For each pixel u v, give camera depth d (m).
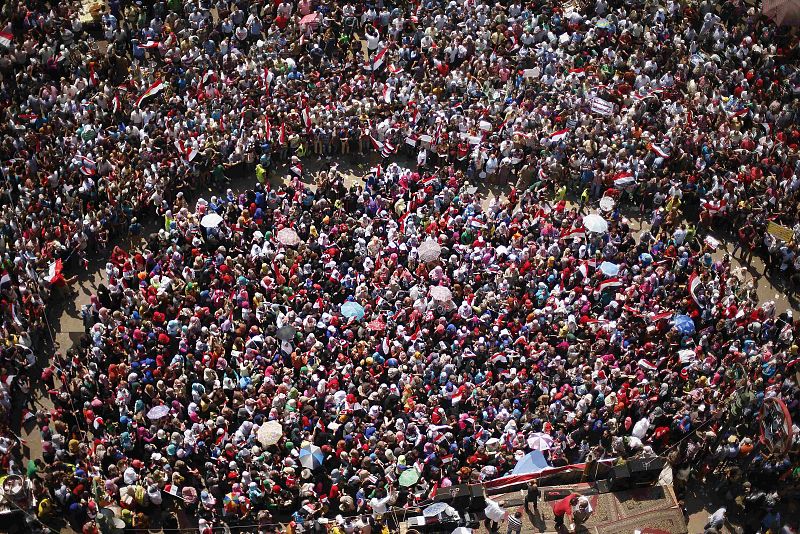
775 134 63.84
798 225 55.78
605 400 46.84
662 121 62.81
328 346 48.41
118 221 53.81
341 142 61.16
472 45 66.69
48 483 42.00
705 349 50.69
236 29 65.50
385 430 45.16
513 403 46.47
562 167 59.72
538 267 52.53
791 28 70.25
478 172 60.50
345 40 66.50
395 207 56.12
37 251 51.12
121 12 66.94
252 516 43.12
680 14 71.31
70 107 58.47
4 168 54.12
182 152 56.06
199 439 44.31
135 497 41.94
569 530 43.12
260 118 58.44
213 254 53.34
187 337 47.97
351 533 41.91
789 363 49.81
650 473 44.56
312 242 53.31
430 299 50.69
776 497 44.81
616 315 51.53
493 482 43.84
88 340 47.44
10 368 46.59
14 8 63.62
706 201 57.84
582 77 64.75
